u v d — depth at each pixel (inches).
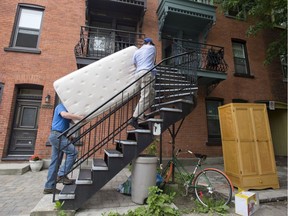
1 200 148.8
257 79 387.5
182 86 188.7
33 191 170.1
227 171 205.5
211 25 339.9
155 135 149.3
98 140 273.6
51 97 283.6
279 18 283.1
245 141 197.0
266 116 211.0
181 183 188.4
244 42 402.6
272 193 179.0
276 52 315.6
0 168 227.3
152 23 344.2
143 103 173.3
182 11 318.7
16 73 280.5
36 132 282.2
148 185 141.7
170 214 126.6
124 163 137.8
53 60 294.7
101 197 153.3
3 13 296.4
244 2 291.3
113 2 306.7
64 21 311.3
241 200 138.8
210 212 137.1
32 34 305.4
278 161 346.9
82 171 153.2
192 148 320.8
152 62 181.3
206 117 342.0
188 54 195.0
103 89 172.7
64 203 121.9
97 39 292.8
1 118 265.1
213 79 315.9
